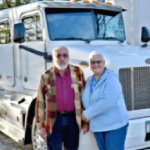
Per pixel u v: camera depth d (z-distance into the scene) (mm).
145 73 3334
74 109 2871
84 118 2764
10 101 4508
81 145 3006
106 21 4445
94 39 4152
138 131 3207
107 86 2676
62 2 4082
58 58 2764
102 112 2686
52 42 3828
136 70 3248
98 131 2793
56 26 3941
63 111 2840
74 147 2965
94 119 2803
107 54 3271
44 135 2912
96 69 2744
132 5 5301
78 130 2949
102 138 2848
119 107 2746
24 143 3992
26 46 4199
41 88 2848
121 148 2771
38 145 3732
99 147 2951
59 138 2895
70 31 4012
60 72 2857
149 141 3312
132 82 3219
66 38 3941
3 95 5043
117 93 2674
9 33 4711
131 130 3160
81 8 4180
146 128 3252
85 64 3285
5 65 4832
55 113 2812
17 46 4438
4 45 4801
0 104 4746
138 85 3295
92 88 2834
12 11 4590
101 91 2715
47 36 3830
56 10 3998
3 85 5000
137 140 3211
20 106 4125
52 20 3941
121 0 5434
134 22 5305
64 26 3992
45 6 3854
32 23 4148
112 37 4484
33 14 4105
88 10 4242
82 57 3352
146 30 5004
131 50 3705
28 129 3945
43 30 3877
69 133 2914
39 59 3928
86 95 2854
